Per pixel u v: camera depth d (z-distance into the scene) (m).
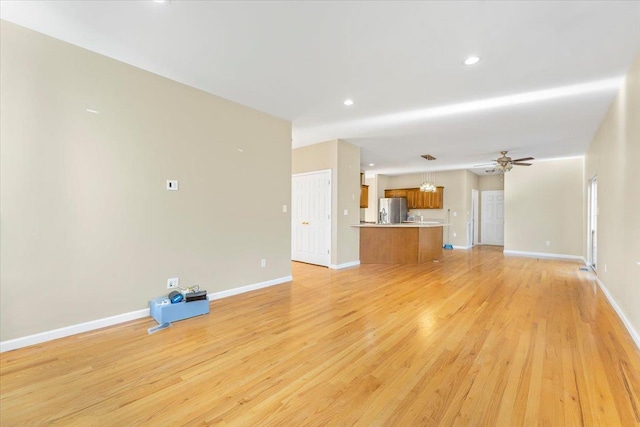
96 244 2.79
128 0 2.04
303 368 2.15
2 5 2.10
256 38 2.49
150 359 2.26
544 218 7.71
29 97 2.43
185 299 3.12
